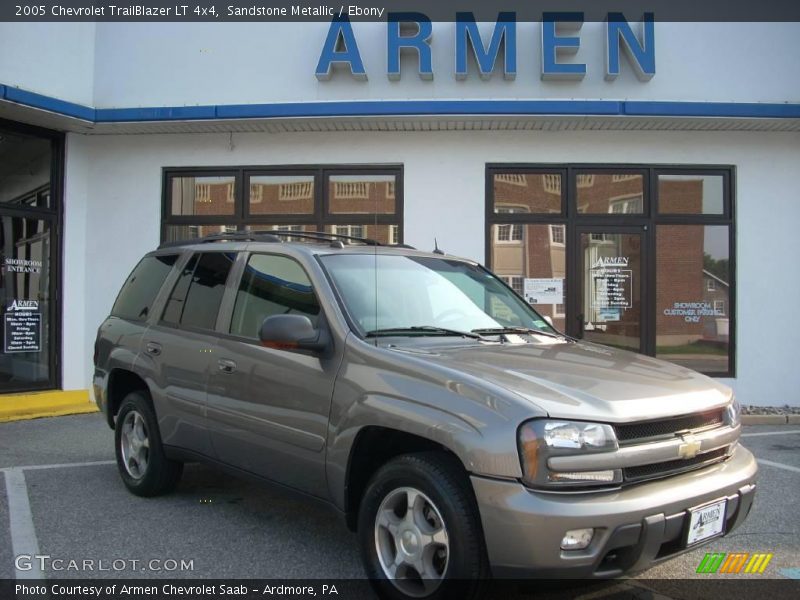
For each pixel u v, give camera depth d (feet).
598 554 8.84
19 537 13.53
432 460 9.97
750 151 30.27
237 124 29.66
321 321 12.11
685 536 9.59
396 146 30.35
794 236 30.19
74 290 30.76
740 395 30.17
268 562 12.36
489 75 29.68
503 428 9.14
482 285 15.12
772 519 15.29
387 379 10.68
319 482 11.57
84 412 29.09
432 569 9.85
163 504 15.74
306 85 30.53
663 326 30.48
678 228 30.50
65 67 29.96
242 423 12.97
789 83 30.09
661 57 30.17
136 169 31.35
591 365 11.32
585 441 9.07
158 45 31.07
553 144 30.19
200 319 14.84
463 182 30.19
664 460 9.74
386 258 14.12
